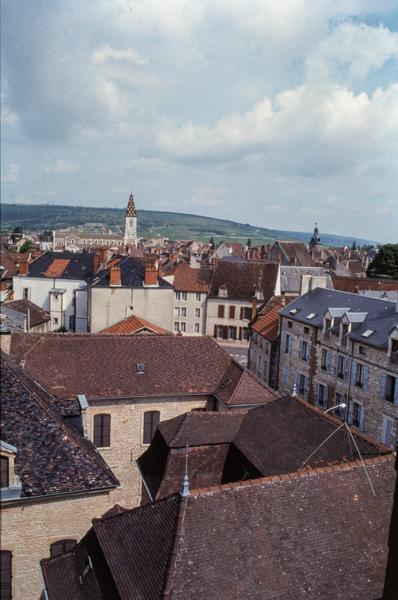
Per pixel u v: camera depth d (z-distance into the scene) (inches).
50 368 1229.7
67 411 957.8
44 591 642.8
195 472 914.7
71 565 646.5
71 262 2962.6
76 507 761.0
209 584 530.0
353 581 575.2
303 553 586.2
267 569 560.4
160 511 613.3
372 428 1536.7
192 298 3331.7
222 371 1322.6
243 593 533.0
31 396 842.2
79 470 772.6
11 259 3848.4
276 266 3314.5
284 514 617.0
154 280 2311.8
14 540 733.3
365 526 632.4
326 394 1777.8
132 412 1229.1
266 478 643.5
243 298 3230.8
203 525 578.6
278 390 2118.6
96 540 645.3
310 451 818.2
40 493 727.7
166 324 2346.2
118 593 542.9
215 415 999.6
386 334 1515.7
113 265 2442.2
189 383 1274.6
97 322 2274.9
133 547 591.8
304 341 1929.1
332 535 612.1
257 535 587.5
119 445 1224.8
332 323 1753.2
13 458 716.7
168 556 547.5
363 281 3363.7
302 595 548.1
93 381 1220.5
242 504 611.2
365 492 666.8
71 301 2829.7
